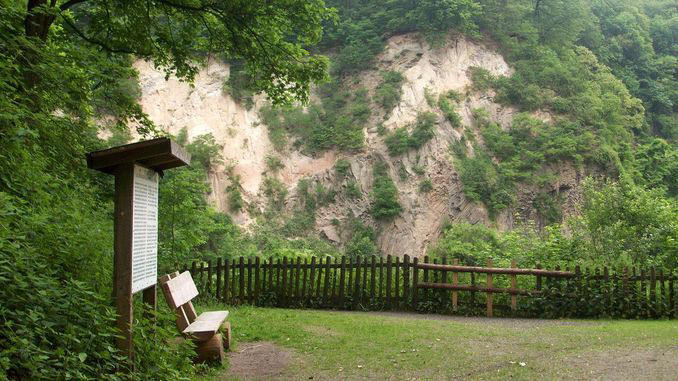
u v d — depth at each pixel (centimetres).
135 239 521
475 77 5134
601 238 1534
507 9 5694
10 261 425
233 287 1424
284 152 4697
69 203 682
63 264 525
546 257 1446
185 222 1374
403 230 4288
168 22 1270
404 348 791
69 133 803
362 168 4550
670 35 7862
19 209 495
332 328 980
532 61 5506
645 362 638
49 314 426
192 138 4394
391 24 5241
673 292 1188
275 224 4316
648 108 6769
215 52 1372
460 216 4412
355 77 5122
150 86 4359
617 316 1190
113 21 1192
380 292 1354
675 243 1385
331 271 1438
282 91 1384
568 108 5178
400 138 4559
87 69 891
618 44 7050
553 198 4634
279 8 1250
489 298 1260
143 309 568
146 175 561
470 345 801
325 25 5403
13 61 687
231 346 823
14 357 381
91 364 450
